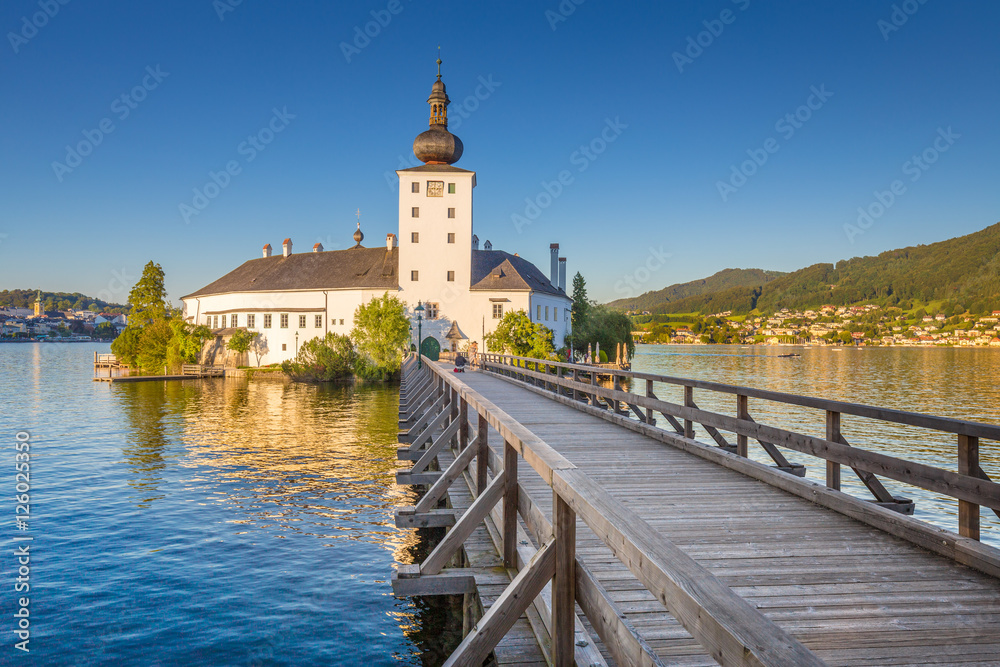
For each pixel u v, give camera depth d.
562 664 3.21
